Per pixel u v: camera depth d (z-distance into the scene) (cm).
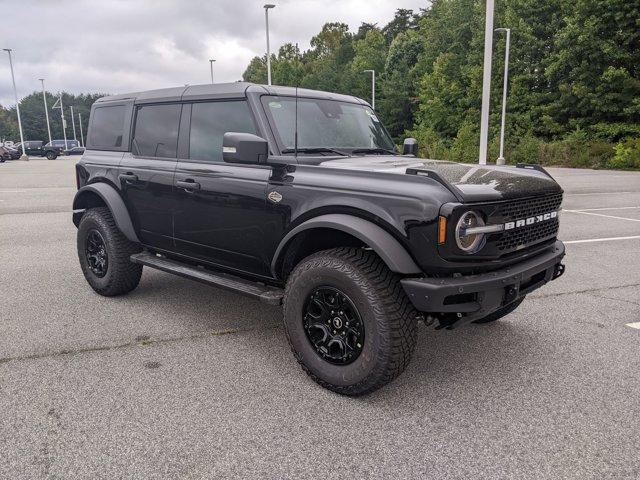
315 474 254
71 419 301
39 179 2130
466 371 371
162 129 467
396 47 5853
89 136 560
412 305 312
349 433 290
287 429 294
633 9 3023
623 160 2802
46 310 494
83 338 424
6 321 463
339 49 7850
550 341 425
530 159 3272
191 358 388
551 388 344
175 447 275
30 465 259
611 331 448
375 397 332
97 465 259
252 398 328
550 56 3591
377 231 307
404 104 5150
